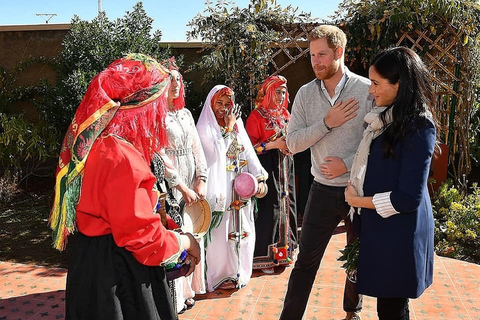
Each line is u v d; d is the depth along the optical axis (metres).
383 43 5.89
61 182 1.84
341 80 2.76
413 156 2.06
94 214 1.79
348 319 3.32
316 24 5.85
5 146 6.63
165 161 2.95
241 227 3.87
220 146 3.67
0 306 3.61
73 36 6.47
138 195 1.74
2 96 7.35
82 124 1.78
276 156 4.25
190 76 7.18
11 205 6.52
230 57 5.58
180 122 3.30
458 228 5.10
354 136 2.75
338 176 2.75
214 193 3.63
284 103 4.35
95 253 1.83
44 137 6.86
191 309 3.58
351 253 2.58
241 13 5.56
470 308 3.58
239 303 3.68
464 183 6.32
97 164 1.76
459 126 6.35
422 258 2.19
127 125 1.83
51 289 3.92
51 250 4.91
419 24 5.81
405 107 2.08
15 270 4.33
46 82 6.79
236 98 5.70
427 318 3.43
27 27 7.41
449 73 6.04
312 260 2.95
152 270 1.89
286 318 2.99
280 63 7.10
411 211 2.09
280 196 4.24
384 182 2.17
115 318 1.79
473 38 6.01
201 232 2.96
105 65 6.32
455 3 5.58
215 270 3.85
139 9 6.66
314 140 2.74
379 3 5.87
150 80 1.87
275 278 4.14
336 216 2.88
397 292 2.18
